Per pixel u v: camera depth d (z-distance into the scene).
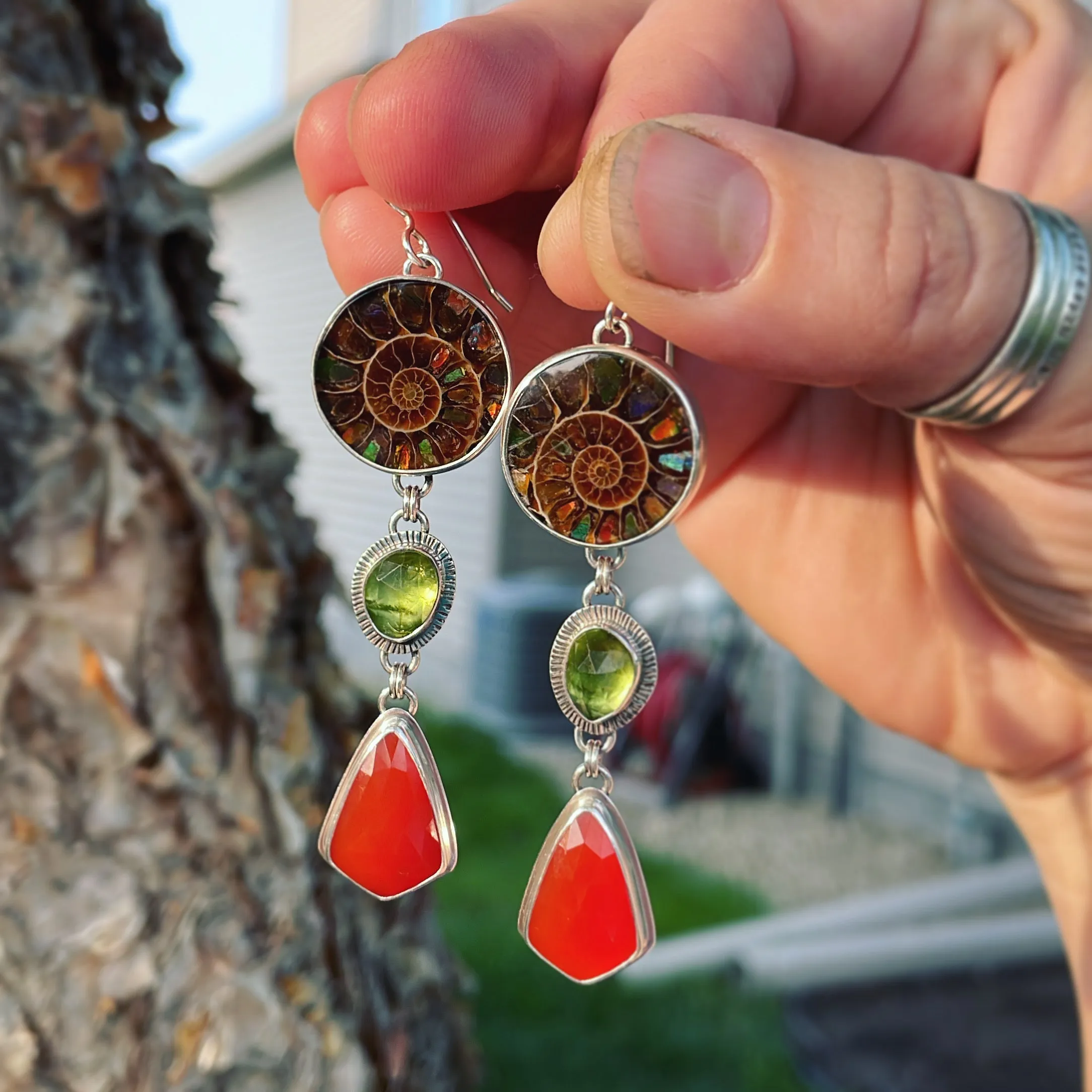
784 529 0.15
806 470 0.15
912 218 0.09
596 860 0.10
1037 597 0.13
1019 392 0.10
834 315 0.09
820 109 0.13
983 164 0.13
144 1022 0.11
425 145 0.12
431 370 0.11
